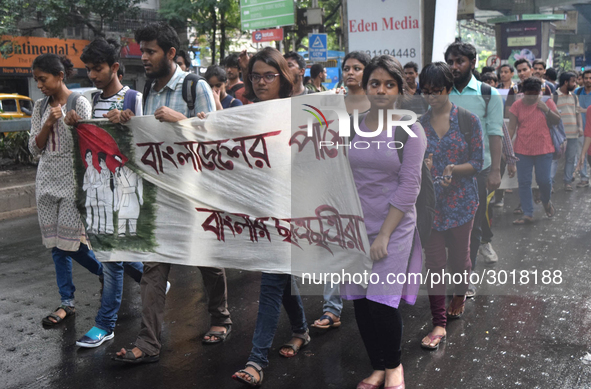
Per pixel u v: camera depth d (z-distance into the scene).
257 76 3.23
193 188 3.39
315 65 6.00
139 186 3.54
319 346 3.55
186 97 3.47
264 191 3.21
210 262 3.39
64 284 4.11
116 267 3.67
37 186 3.89
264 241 3.23
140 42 3.44
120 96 3.75
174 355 3.47
